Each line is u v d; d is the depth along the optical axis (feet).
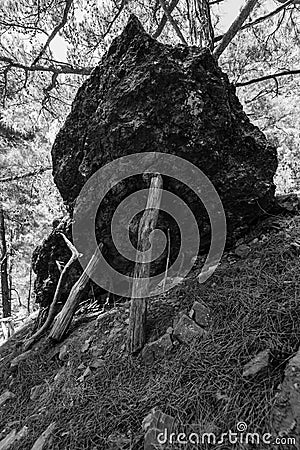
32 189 23.17
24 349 7.59
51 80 16.24
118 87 6.89
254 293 5.18
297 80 15.66
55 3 14.02
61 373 5.98
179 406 3.94
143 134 6.61
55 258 8.68
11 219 26.37
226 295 5.41
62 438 4.32
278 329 4.32
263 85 15.98
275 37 14.19
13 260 30.19
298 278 5.14
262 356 4.04
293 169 18.99
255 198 6.95
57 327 7.11
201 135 6.59
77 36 14.78
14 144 21.38
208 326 5.00
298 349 3.94
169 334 5.19
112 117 6.79
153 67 6.56
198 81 6.86
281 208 7.39
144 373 4.83
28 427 4.98
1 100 16.42
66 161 8.16
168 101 6.56
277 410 3.41
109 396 4.65
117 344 5.86
